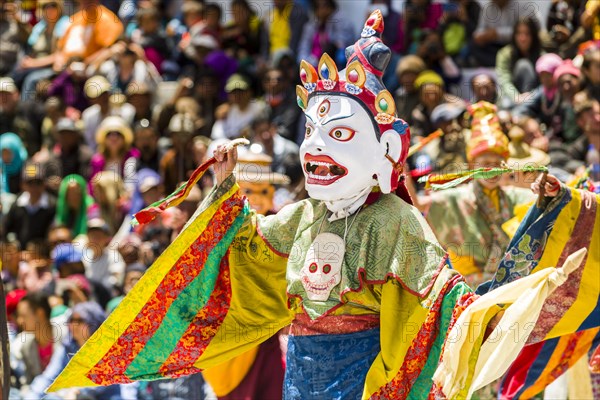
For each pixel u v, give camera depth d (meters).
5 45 21.64
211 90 18.80
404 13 18.44
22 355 14.06
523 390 10.56
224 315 9.52
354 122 8.98
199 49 19.42
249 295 9.48
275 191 14.97
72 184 17.88
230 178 9.34
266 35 19.94
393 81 18.09
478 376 8.58
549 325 9.69
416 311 8.76
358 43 9.30
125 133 18.36
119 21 21.17
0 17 21.94
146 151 18.30
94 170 18.42
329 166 9.05
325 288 9.04
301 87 9.35
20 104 19.92
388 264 8.92
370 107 9.03
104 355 9.30
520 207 11.70
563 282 8.92
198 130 18.23
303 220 9.35
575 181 10.86
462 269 12.59
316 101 9.14
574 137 16.38
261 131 16.78
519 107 16.80
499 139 12.52
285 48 19.47
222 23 20.83
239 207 9.38
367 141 8.98
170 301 9.37
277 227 9.39
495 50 18.12
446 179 9.42
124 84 19.67
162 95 19.72
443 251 8.88
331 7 19.09
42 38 21.72
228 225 9.37
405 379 8.80
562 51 17.64
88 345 9.27
